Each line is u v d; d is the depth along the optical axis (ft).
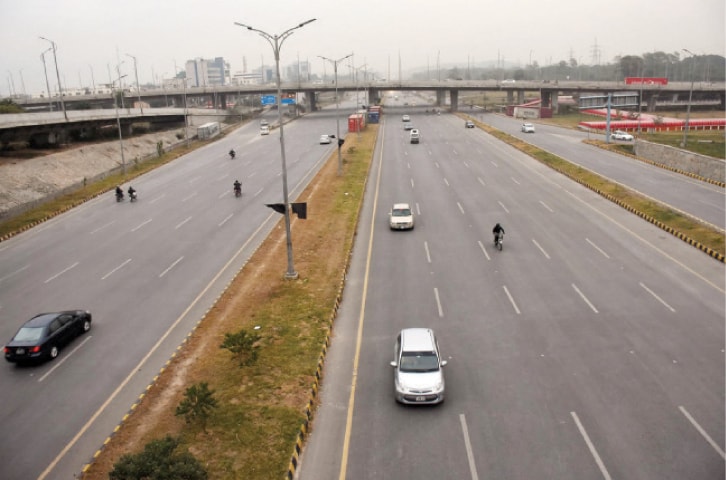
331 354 72.23
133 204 170.50
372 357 71.05
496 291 90.84
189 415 56.44
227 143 322.75
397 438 54.65
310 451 53.36
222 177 209.26
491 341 74.02
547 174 193.16
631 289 89.86
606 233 121.80
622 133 284.61
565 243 115.24
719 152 209.87
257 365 68.39
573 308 83.30
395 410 59.47
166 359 72.64
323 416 58.90
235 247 120.26
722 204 143.13
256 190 179.93
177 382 65.67
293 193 171.42
